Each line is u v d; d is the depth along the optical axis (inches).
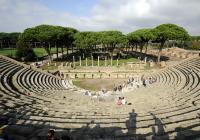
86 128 617.9
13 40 5226.4
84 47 2891.2
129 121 685.3
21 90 1247.5
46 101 1064.2
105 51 4042.8
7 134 551.5
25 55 2994.6
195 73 1478.8
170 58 3235.7
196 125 602.2
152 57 3447.3
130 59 3223.4
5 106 842.2
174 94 1160.8
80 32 3100.4
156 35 2635.3
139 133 570.6
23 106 883.4
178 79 1525.6
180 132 547.2
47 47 2832.2
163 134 561.3
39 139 529.7
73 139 534.6
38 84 1531.7
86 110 900.0
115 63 2842.0
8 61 1772.9
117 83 1977.1
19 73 1598.2
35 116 729.6
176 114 746.8
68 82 1930.4
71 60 3166.8
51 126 629.9
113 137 546.0
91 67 2438.5
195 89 1145.4
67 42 3238.2
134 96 1306.6
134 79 1979.6
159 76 1856.5
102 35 2854.3
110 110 890.1
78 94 1466.5
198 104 861.8
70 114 807.1
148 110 852.6
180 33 2581.2
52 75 1945.1
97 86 1881.2
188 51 3486.7
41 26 2812.5
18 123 645.3
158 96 1186.0
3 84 1262.3
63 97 1256.2
